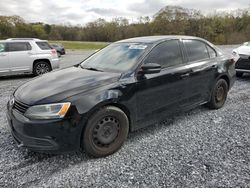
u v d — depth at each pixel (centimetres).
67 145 272
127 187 242
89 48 3847
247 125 397
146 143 336
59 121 263
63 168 277
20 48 895
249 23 5694
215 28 5722
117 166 280
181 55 394
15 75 968
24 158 298
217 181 248
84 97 277
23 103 278
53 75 353
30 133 265
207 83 436
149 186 242
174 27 5812
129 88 312
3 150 316
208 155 301
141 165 281
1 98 580
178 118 432
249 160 288
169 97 367
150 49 353
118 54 378
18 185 246
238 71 766
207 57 447
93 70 358
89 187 243
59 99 268
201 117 437
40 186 245
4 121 418
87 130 281
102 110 288
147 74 333
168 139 348
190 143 335
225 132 371
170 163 284
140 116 334
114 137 307
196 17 5897
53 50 981
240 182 246
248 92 616
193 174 261
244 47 809
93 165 283
